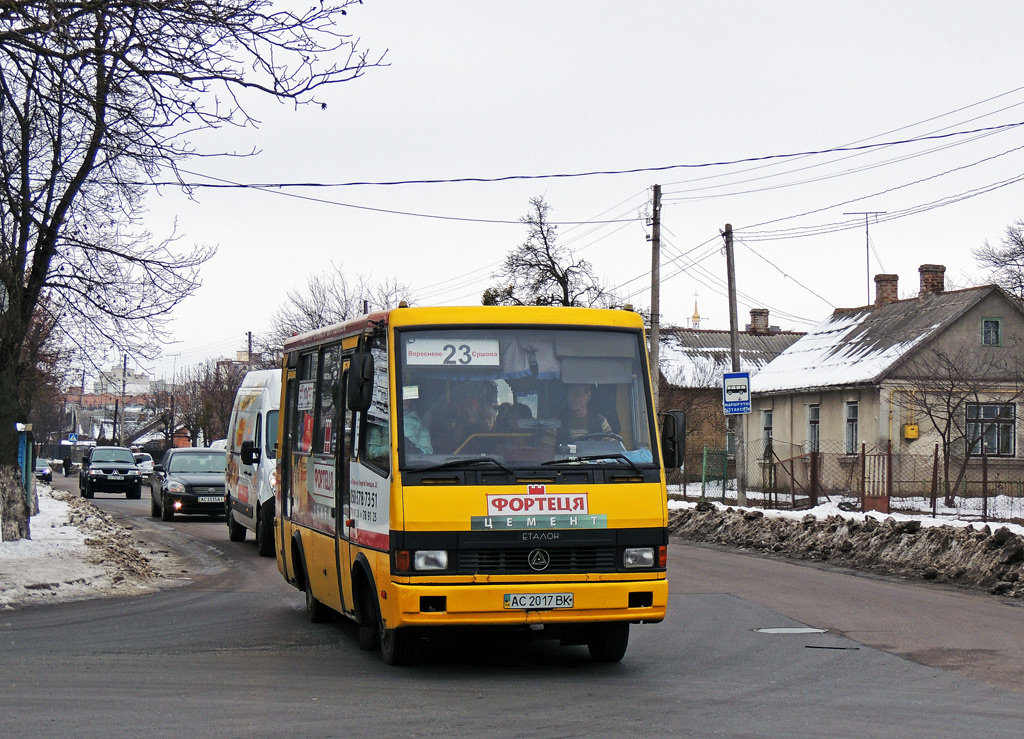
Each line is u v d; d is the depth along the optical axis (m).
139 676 9.08
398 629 9.13
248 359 80.69
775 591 15.23
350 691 8.45
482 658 10.12
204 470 30.56
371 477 9.50
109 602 14.20
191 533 26.16
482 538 8.75
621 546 8.99
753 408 48.31
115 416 93.94
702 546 23.55
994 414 38.47
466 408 9.19
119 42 13.21
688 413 56.84
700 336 63.62
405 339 9.32
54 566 16.39
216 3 12.76
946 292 42.31
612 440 9.34
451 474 8.86
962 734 7.05
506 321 9.51
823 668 9.55
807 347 47.88
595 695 8.31
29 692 8.37
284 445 13.68
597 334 9.63
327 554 11.15
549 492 8.92
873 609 13.40
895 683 8.86
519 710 7.74
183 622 12.39
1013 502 28.08
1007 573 15.80
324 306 59.50
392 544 8.75
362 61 13.14
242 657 10.09
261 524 20.41
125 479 43.97
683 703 8.02
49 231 17.28
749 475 47.53
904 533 18.97
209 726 7.20
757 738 6.89
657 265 32.34
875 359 40.41
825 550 20.42
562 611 8.80
